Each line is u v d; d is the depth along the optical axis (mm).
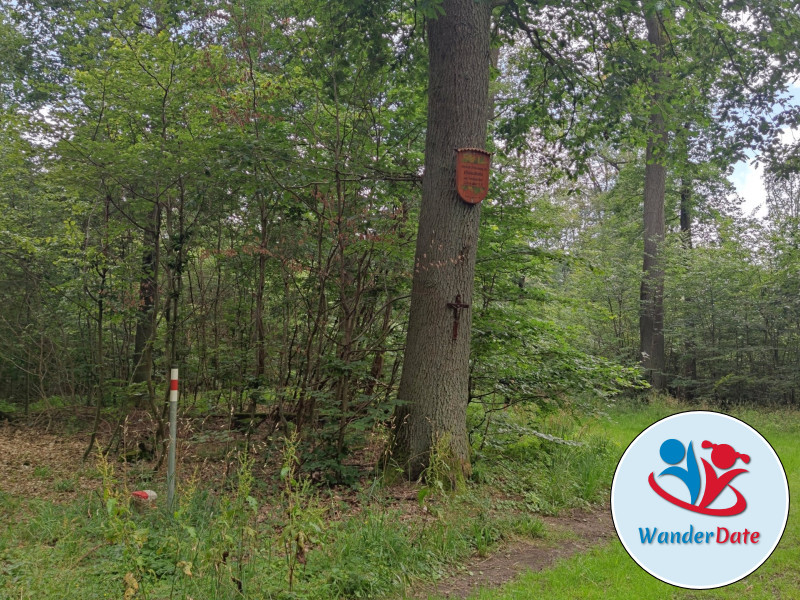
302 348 8070
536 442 8805
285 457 5051
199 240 8352
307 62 8320
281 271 8078
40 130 7367
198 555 4152
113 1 8992
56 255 10469
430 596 4176
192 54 7781
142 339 10602
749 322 17344
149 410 10039
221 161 6852
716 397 18266
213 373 8539
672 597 4238
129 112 8273
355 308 7508
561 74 10422
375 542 4684
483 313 8812
